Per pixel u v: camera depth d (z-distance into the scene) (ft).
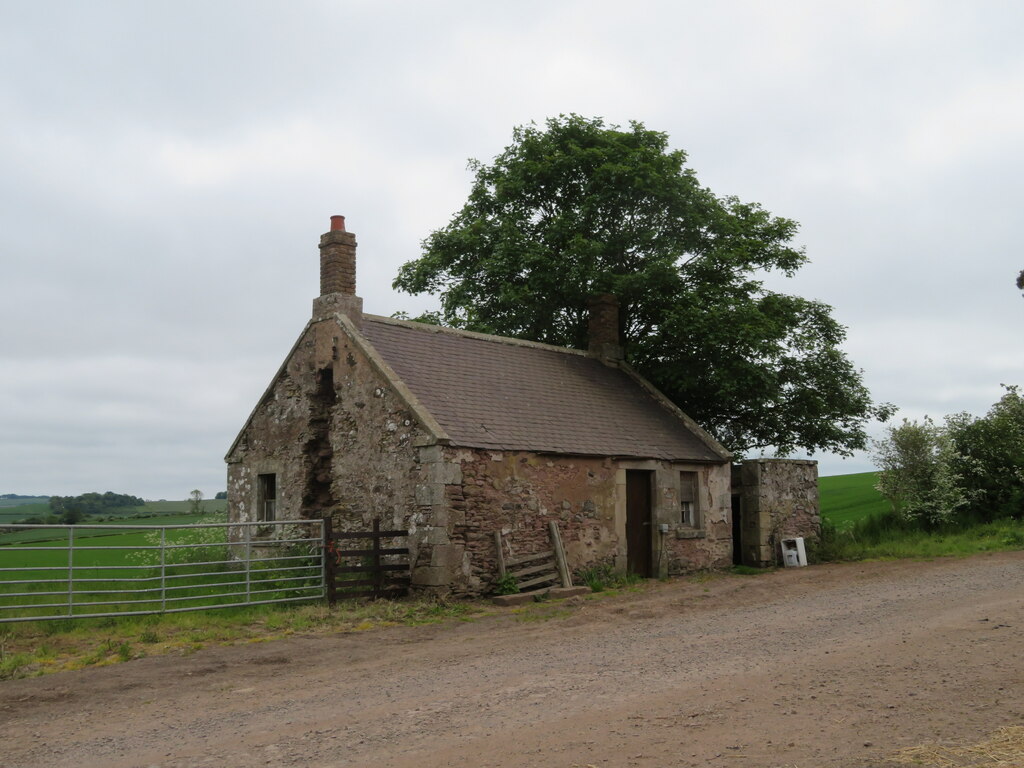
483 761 20.27
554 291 82.84
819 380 84.12
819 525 78.13
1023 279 56.34
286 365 64.23
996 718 21.77
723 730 21.88
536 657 33.76
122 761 21.67
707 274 81.87
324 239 62.23
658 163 82.84
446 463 51.44
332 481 58.65
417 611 46.78
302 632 40.93
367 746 21.99
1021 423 95.66
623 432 65.36
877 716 22.53
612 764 19.61
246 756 21.61
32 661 34.35
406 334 62.90
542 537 56.13
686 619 42.45
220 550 68.54
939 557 69.77
